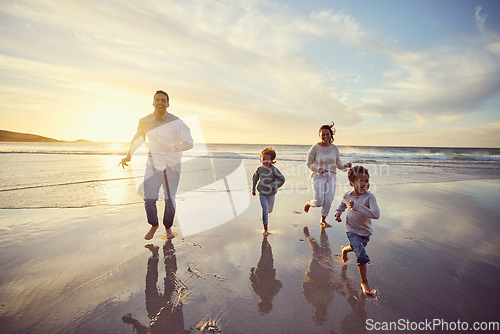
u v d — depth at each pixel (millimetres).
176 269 2500
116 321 1746
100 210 4453
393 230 3760
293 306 1967
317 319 1817
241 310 1904
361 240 2461
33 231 3414
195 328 1701
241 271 2514
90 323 1717
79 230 3480
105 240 3164
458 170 12500
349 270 2584
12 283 2166
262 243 3252
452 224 4039
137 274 2383
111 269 2455
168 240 3230
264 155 3859
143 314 1826
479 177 9859
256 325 1741
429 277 2428
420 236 3518
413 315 1875
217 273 2457
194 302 1987
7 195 5492
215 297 2062
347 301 2045
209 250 2979
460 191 6758
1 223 3711
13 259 2604
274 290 2188
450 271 2545
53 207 4602
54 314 1793
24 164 12031
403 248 3113
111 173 9016
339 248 3141
